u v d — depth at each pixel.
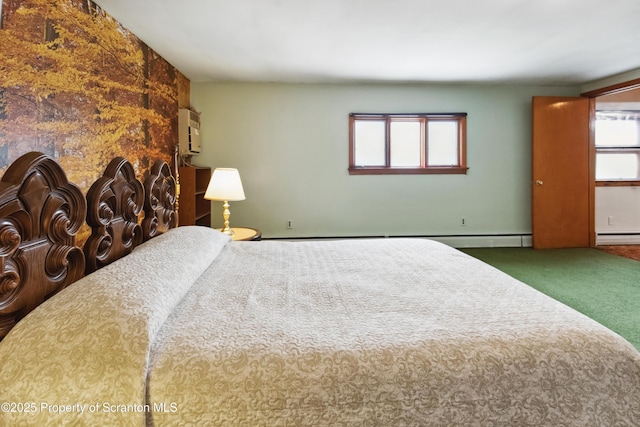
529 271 3.69
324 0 2.38
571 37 3.05
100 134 2.45
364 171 4.64
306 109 4.54
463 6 2.48
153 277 1.19
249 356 0.89
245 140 4.51
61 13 2.04
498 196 4.80
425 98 4.61
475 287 1.43
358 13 2.57
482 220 4.81
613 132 5.32
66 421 0.80
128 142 2.84
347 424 0.83
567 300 2.89
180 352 0.90
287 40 3.07
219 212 4.60
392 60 3.63
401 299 1.31
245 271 1.70
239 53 3.39
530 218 4.84
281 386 0.84
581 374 0.91
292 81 4.43
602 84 4.45
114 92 2.62
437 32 2.92
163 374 0.85
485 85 4.66
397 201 4.71
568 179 4.68
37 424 0.80
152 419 0.82
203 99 4.44
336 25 2.77
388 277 1.60
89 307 0.96
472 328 1.03
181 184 3.80
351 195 4.66
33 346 0.87
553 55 3.52
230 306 1.22
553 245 4.72
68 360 0.84
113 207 1.51
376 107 4.59
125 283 1.10
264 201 4.59
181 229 1.97
